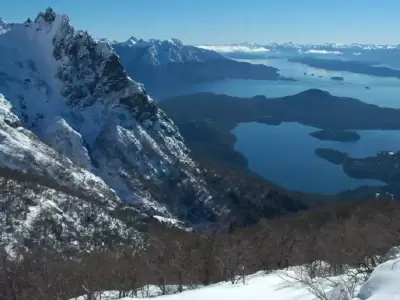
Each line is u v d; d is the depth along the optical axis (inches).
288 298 818.8
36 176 6323.8
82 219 4611.2
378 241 923.4
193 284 1413.6
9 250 3326.8
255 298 888.3
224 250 1606.8
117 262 1619.1
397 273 540.4
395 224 1223.5
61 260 2509.8
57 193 5027.1
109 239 4350.4
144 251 2236.7
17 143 7421.3
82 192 6328.7
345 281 753.0
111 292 1350.9
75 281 1433.3
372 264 820.0
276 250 1690.5
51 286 1432.1
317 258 1268.5
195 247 1959.9
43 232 3976.4
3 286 1519.4
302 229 2225.6
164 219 6461.6
